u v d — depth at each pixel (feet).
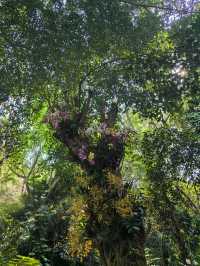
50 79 15.60
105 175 16.16
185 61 16.42
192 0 16.97
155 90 16.63
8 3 14.61
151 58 16.67
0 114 19.54
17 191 32.53
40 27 14.74
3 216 24.44
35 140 26.09
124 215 15.61
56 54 14.94
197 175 14.87
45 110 21.30
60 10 14.84
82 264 22.41
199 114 14.90
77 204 16.35
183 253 15.76
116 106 17.20
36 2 14.57
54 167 22.71
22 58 15.10
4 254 19.15
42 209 25.88
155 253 17.03
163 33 17.01
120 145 16.53
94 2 15.06
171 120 17.48
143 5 16.29
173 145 15.19
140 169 17.12
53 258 23.62
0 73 15.34
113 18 15.47
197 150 14.88
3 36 14.90
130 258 15.66
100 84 17.44
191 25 16.53
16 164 28.55
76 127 17.15
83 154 16.43
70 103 17.99
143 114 16.74
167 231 15.74
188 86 16.22
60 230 24.38
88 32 15.21
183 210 15.75
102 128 16.58
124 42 16.28
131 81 16.94
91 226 16.12
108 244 15.84
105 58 17.12
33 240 23.84
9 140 21.31
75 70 16.20
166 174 15.23
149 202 15.65
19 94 16.92
